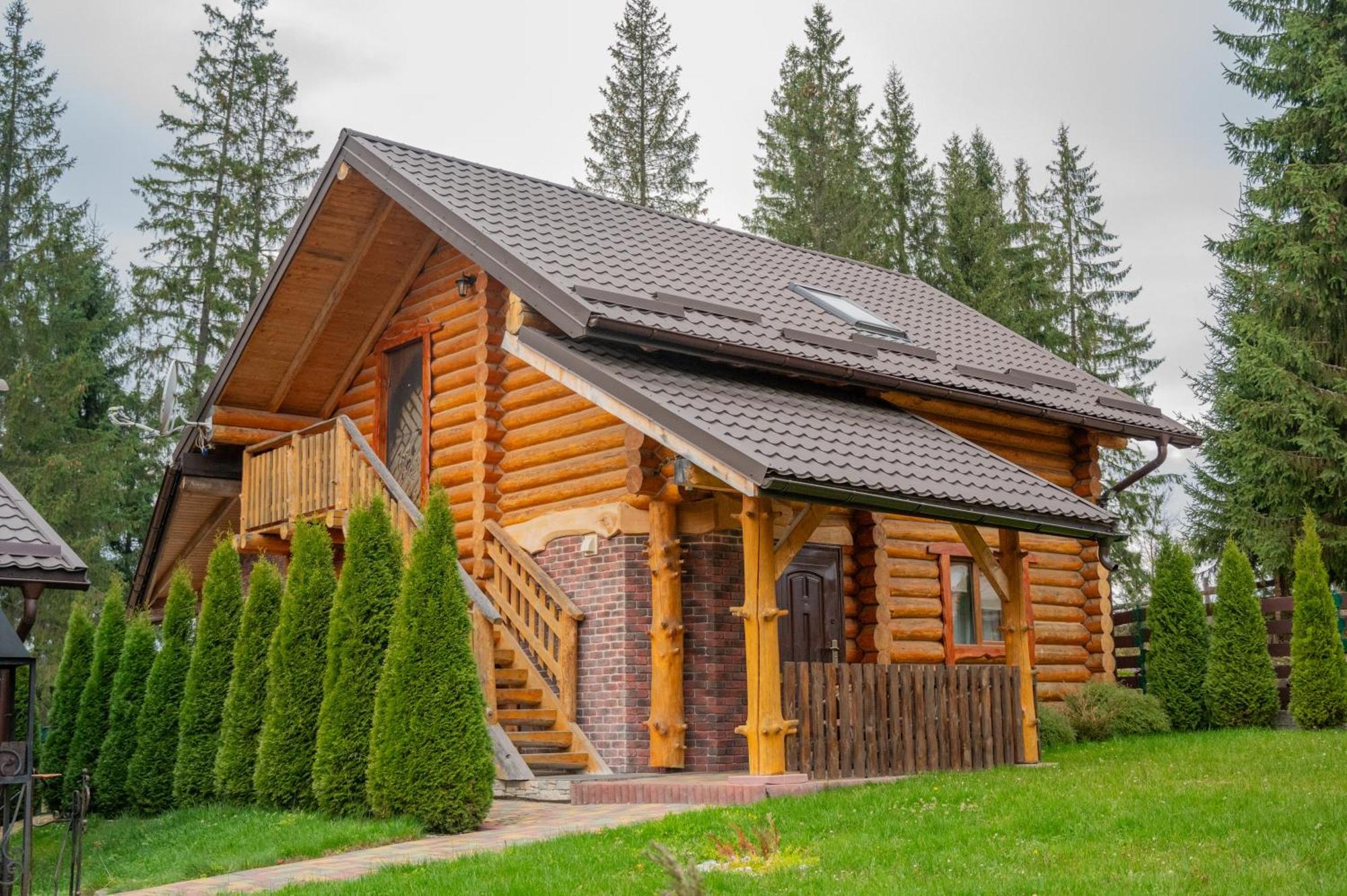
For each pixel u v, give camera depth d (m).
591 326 11.13
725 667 12.59
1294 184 23.80
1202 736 14.83
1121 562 33.78
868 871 6.91
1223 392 26.56
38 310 30.59
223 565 13.00
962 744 11.41
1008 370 15.50
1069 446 17.00
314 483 14.83
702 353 11.81
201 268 32.31
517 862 7.57
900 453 11.34
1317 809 8.00
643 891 6.65
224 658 12.69
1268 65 24.91
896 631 14.74
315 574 11.48
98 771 13.50
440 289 15.78
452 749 9.80
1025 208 38.62
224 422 17.12
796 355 12.28
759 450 9.94
